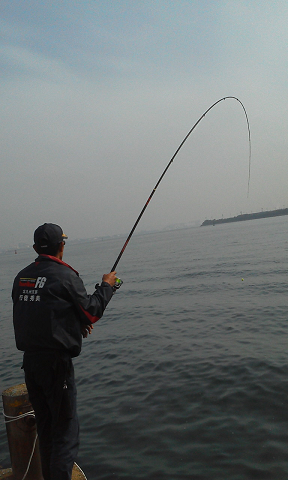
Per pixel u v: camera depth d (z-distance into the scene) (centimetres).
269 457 379
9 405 296
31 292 247
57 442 242
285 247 3162
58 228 275
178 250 4791
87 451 425
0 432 501
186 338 824
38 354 241
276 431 421
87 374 677
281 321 866
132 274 2522
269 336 763
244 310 1027
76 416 254
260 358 634
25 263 7069
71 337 244
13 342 1017
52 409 240
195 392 540
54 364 238
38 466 303
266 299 1141
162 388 569
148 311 1200
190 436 432
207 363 645
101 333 979
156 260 3569
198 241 6525
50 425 253
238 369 599
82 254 7731
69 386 244
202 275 1978
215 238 6931
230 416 464
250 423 443
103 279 278
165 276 2148
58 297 241
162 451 409
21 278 259
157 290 1642
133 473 378
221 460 383
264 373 571
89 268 3662
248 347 705
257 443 404
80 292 250
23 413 296
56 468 235
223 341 766
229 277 1762
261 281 1512
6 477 311
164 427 457
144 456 405
